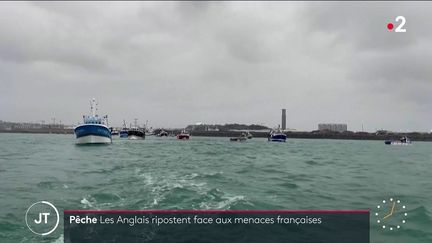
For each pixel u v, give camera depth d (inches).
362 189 959.0
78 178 1083.9
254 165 1643.7
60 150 2741.1
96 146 3223.4
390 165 1862.7
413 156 2910.9
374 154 3083.2
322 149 3863.2
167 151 2807.6
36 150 2748.5
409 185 1056.8
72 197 757.9
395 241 491.8
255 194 811.4
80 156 2111.2
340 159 2255.2
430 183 1112.8
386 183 1095.0
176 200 713.6
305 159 2164.1
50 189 868.0
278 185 986.1
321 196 829.2
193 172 1258.0
